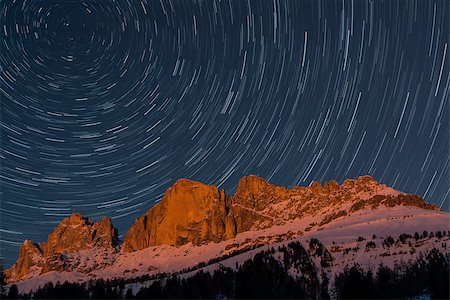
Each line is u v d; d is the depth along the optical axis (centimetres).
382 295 15338
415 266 18225
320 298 18050
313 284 19538
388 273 17538
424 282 16225
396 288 16000
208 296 18750
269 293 18512
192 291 19175
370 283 16050
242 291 18575
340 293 17138
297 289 18875
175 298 18825
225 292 19025
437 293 14462
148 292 19750
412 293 15550
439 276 15062
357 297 15450
